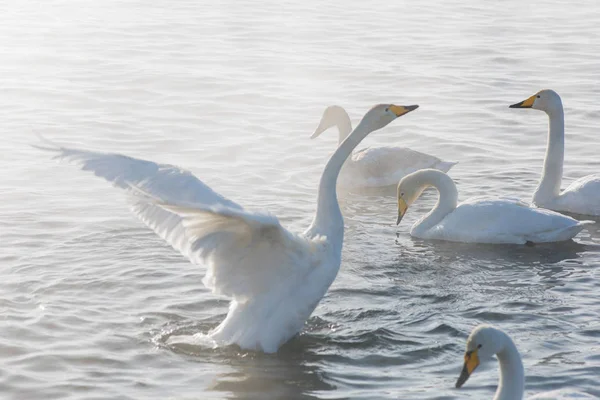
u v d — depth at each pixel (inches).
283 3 1611.7
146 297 495.2
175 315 473.4
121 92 992.9
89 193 684.7
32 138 825.5
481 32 1375.5
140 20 1411.2
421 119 921.5
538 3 1675.7
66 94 978.1
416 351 439.2
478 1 1688.0
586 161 795.4
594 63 1172.5
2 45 1210.6
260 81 1053.2
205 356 428.1
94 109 927.7
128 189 368.5
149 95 985.5
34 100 952.9
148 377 408.2
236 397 392.5
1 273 522.0
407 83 1058.1
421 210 689.6
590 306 495.5
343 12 1533.0
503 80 1077.8
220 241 394.3
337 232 457.7
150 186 362.9
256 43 1259.8
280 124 896.3
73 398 386.9
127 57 1154.7
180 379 406.6
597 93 1019.3
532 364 421.4
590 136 864.3
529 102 684.1
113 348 434.6
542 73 1116.5
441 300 504.7
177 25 1375.5
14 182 705.0
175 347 436.1
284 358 428.5
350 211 690.2
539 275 549.6
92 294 496.7
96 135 840.9
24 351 428.1
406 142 856.9
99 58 1146.7
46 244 572.4
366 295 510.9
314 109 949.2
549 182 684.7
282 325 430.0
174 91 1003.3
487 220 615.8
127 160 369.4
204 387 400.2
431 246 608.1
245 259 410.9
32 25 1357.0
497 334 336.8
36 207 646.5
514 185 733.9
